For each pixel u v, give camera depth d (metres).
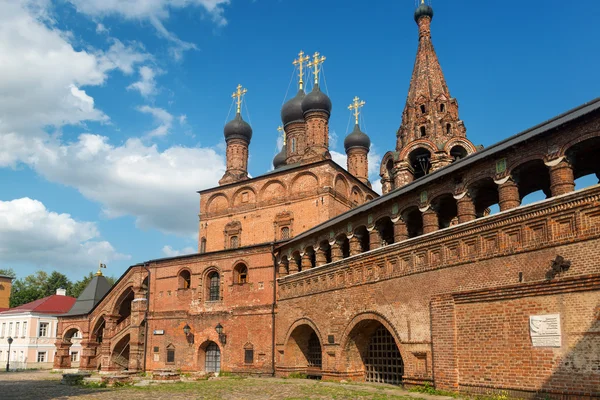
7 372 54.56
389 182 46.31
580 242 16.78
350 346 28.81
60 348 54.81
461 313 20.81
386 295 25.41
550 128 18.27
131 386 31.03
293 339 35.22
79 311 54.72
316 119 52.59
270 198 48.78
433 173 24.56
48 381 38.22
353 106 62.50
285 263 37.91
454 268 21.47
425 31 50.44
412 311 23.50
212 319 41.12
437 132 45.06
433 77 47.44
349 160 60.84
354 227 29.39
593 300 16.19
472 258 20.64
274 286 37.84
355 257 28.16
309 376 34.12
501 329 19.05
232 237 50.00
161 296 45.00
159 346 43.91
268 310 37.69
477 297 20.11
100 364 51.56
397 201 25.98
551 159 18.42
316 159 50.25
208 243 51.31
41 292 104.38
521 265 18.64
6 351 73.25
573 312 16.70
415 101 47.00
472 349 20.11
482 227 20.36
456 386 20.55
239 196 50.84
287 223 46.81
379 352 28.14
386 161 46.94
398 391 23.25
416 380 22.88
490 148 21.58
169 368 42.69
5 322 74.81
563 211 17.42
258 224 48.56
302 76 58.31
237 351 38.94
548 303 17.50
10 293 96.12
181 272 44.47
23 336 71.56
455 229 21.58
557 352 17.00
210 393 25.62
